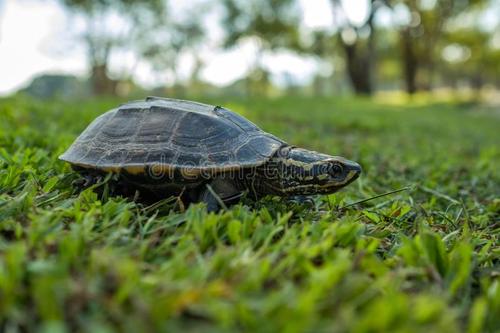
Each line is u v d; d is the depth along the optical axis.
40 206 0.23
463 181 0.44
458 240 0.23
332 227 0.21
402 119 1.36
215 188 0.25
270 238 0.19
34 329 0.13
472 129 1.34
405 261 0.19
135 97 1.73
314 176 0.25
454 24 3.88
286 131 0.75
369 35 3.04
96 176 0.27
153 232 0.21
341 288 0.15
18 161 0.31
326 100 1.99
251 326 0.13
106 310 0.14
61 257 0.16
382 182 0.41
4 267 0.15
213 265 0.16
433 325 0.13
